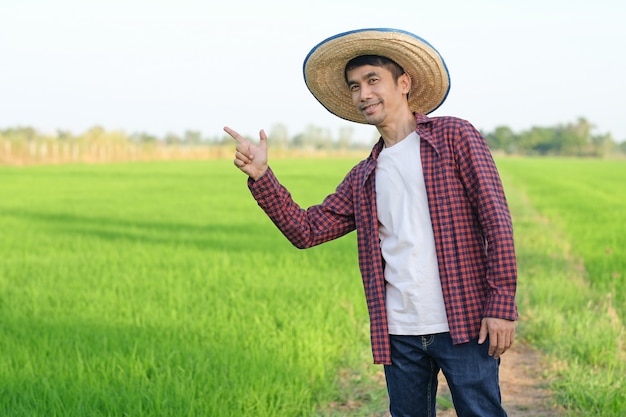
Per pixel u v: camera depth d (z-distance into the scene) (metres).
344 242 13.46
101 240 13.71
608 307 7.56
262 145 3.48
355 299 7.99
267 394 5.06
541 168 56.25
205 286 8.88
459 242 3.21
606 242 13.44
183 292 8.52
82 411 4.70
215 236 14.30
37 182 34.97
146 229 15.78
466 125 3.25
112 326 7.00
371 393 5.37
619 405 4.89
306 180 36.62
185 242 13.48
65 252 12.25
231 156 88.50
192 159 85.00
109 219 18.22
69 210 20.75
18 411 4.74
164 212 20.17
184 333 6.65
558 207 21.78
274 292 8.41
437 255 3.23
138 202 23.66
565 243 13.52
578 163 75.81
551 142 146.88
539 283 9.09
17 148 65.38
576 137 145.50
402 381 3.39
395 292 3.32
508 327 3.12
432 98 3.64
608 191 30.00
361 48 3.41
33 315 7.49
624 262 10.98
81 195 26.88
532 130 148.38
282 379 5.34
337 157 97.12
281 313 7.22
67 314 7.59
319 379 5.57
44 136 76.00
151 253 11.89
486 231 3.14
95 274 9.94
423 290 3.25
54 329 6.80
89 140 86.25
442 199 3.22
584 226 16.31
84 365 5.70
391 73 3.40
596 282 9.50
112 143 82.06
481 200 3.15
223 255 11.54
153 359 5.72
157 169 50.34
